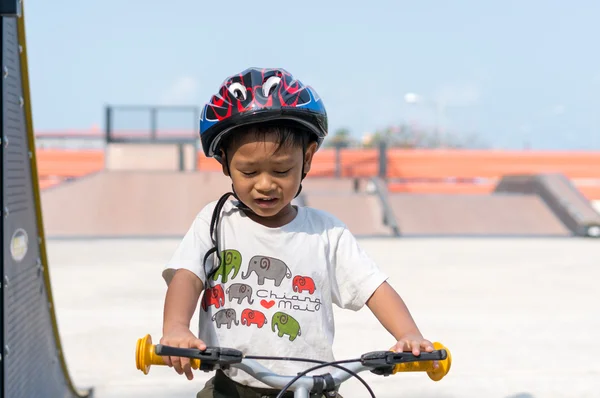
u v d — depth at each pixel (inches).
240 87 79.4
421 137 1791.3
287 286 88.7
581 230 687.1
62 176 1145.4
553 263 468.8
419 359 75.9
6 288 124.5
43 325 156.5
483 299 330.0
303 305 88.6
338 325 267.6
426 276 400.5
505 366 215.5
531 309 307.7
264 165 80.7
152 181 792.9
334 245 93.2
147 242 595.2
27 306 142.5
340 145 1369.3
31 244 145.6
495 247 573.0
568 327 272.8
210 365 74.7
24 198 139.3
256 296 88.1
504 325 274.7
